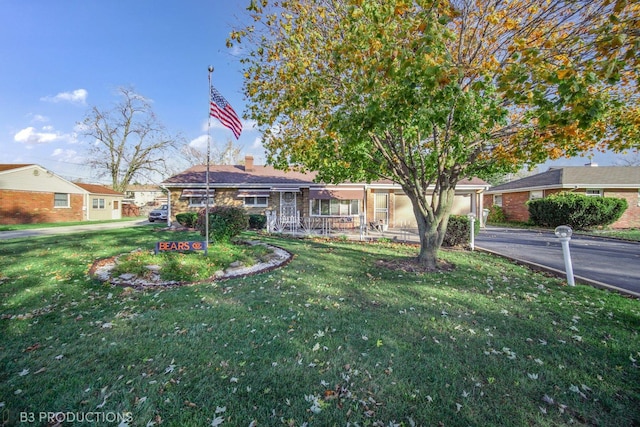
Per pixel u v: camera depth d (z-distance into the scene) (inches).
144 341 138.9
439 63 137.3
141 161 1402.6
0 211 836.0
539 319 165.0
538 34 191.8
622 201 664.4
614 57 114.3
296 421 88.9
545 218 748.0
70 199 1050.7
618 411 94.0
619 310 179.6
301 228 706.2
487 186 743.1
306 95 220.4
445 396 100.2
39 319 166.7
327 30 231.5
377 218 756.0
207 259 282.4
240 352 128.1
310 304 186.4
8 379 109.9
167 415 91.7
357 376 110.8
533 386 105.9
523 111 271.4
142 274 247.1
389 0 156.6
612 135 241.3
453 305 186.1
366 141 250.1
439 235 294.5
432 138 310.5
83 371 115.1
